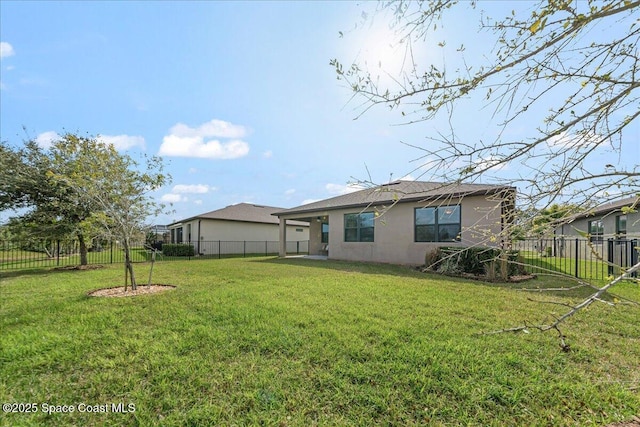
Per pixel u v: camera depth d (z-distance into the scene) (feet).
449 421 7.48
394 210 41.47
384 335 12.28
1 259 49.26
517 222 7.46
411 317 14.74
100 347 11.32
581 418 7.57
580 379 9.25
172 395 8.48
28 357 10.57
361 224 46.01
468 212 34.19
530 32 6.17
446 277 28.12
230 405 8.07
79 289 22.57
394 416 7.65
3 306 17.24
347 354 10.72
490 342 11.68
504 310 16.14
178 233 88.89
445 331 12.80
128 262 21.81
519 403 8.10
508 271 27.04
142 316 14.97
